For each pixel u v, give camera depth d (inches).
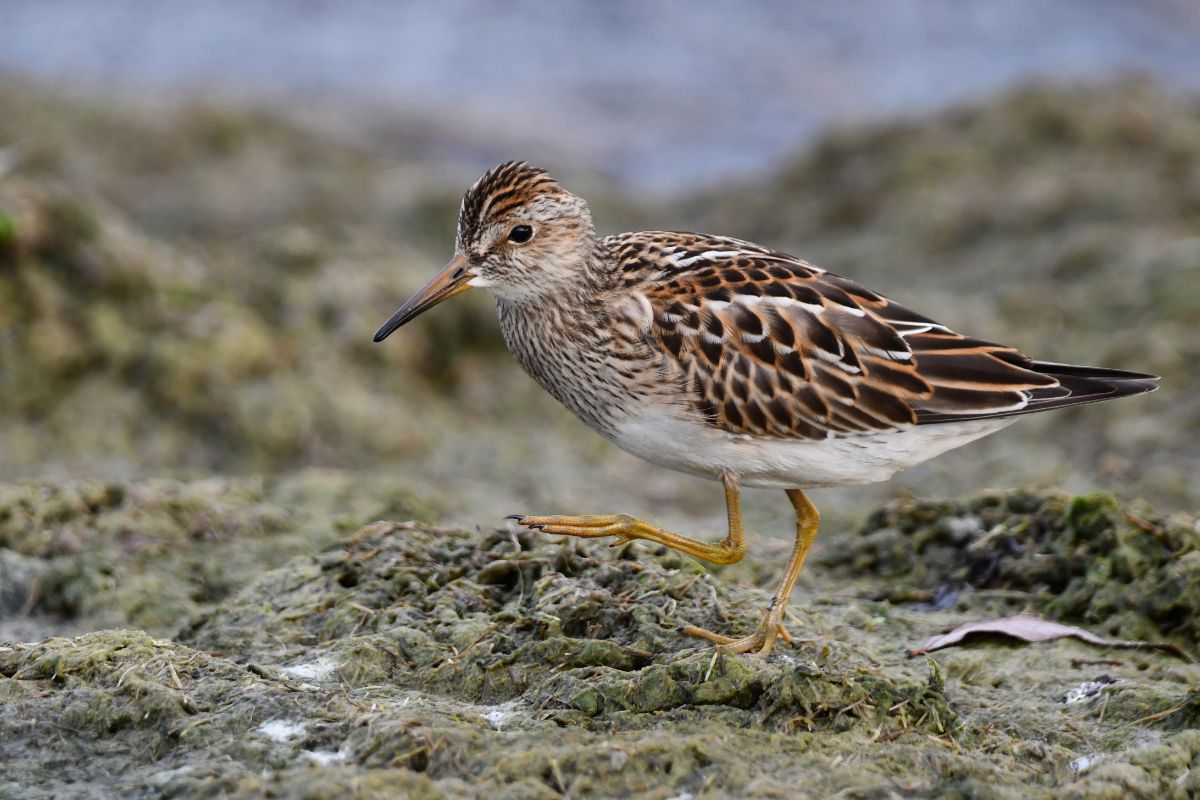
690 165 1051.3
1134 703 336.5
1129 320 703.7
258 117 1053.8
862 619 390.0
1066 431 626.8
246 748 294.4
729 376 365.1
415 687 333.7
